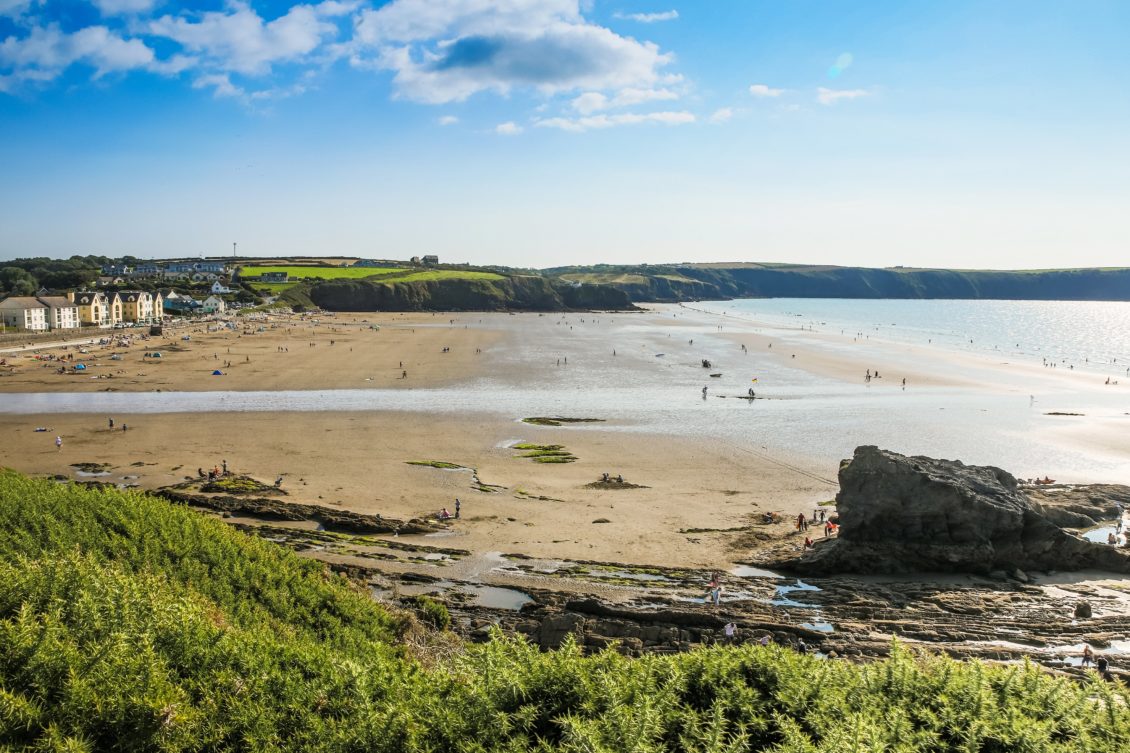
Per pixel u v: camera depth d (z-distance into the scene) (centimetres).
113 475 5981
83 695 1377
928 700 1495
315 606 2970
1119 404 9438
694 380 11269
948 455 6919
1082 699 1495
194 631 1830
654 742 1305
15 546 2928
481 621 3431
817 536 4750
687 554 4428
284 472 6109
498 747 1270
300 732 1462
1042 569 4250
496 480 5981
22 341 14075
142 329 17938
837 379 11419
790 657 1633
